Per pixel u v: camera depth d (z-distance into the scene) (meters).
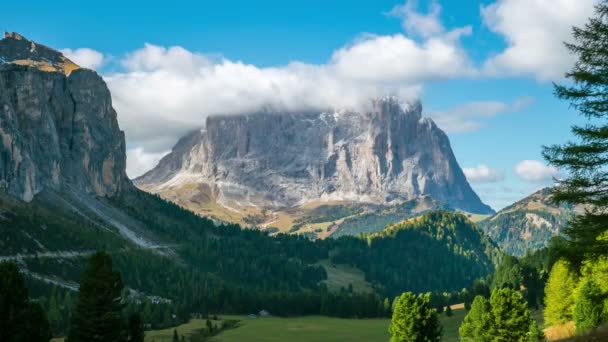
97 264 63.31
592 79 35.69
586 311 71.12
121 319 65.25
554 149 36.94
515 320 87.69
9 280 58.03
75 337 62.84
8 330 56.88
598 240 36.69
